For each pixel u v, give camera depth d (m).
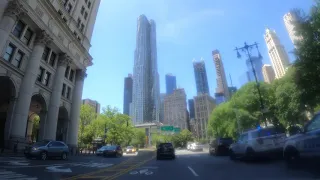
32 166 14.64
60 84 35.88
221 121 51.84
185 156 27.67
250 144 14.29
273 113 42.66
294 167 9.13
